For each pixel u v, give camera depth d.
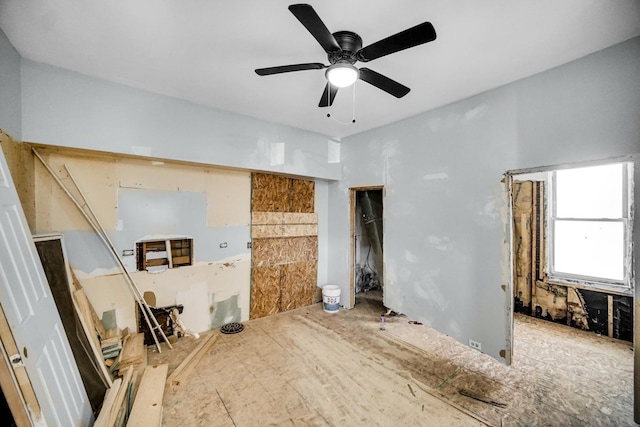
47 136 2.23
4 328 1.17
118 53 2.08
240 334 3.36
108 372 2.22
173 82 2.54
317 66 1.76
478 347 2.75
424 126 3.25
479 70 2.32
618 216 3.38
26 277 1.46
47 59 2.16
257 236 3.90
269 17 1.68
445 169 3.04
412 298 3.40
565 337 3.31
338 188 4.53
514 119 2.50
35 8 1.58
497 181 2.62
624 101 1.92
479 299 2.75
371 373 2.53
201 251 3.41
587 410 2.06
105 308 2.78
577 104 2.14
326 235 4.76
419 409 2.07
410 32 1.38
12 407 1.16
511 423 1.93
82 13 1.63
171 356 2.79
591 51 2.04
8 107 1.93
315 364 2.68
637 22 1.72
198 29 1.79
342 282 4.43
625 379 2.46
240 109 3.19
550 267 3.86
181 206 3.25
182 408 2.06
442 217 3.07
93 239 2.72
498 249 2.61
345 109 3.18
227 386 2.33
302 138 3.96
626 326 3.21
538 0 1.54
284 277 4.21
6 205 1.47
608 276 3.44
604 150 2.00
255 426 1.90
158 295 3.11
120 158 2.86
